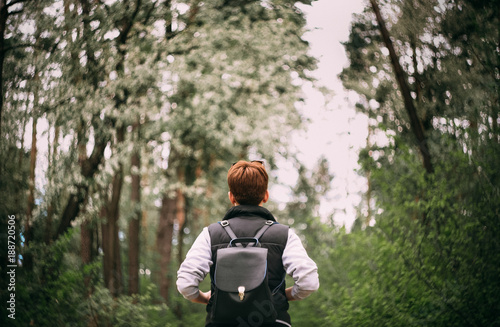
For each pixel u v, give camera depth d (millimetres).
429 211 5184
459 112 5938
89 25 7727
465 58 5895
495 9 5293
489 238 4637
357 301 5648
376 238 5816
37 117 7016
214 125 11242
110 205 10078
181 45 9391
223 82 10453
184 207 16391
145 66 8805
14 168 6574
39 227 6938
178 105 10625
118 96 8898
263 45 10586
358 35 8227
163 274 15305
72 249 8109
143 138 10617
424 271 4918
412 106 6516
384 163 6289
